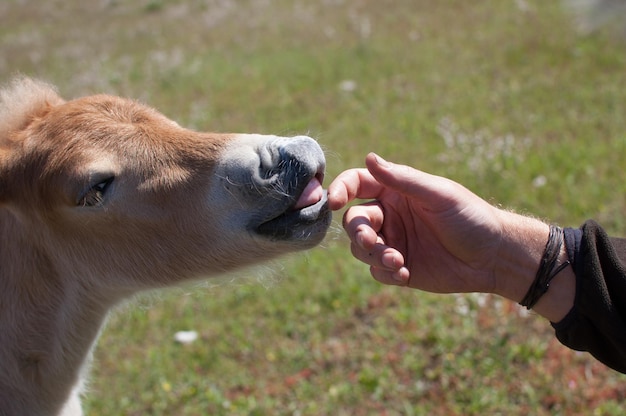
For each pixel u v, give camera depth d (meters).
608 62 2.42
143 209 0.84
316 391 1.24
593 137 1.91
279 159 0.80
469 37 2.95
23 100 0.91
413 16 3.39
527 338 1.26
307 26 3.54
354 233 0.76
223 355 1.34
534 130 2.01
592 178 1.68
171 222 0.84
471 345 1.26
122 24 4.30
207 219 0.83
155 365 1.33
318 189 0.80
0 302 0.89
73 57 3.64
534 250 0.79
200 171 0.83
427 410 1.18
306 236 0.81
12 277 0.89
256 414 1.21
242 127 2.36
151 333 1.43
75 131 0.85
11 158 0.86
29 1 5.32
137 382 1.31
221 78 2.92
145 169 0.84
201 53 3.37
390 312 1.36
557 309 0.79
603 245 0.77
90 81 3.11
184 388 1.28
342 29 3.38
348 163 1.93
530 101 2.22
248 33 3.60
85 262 0.88
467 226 0.79
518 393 1.18
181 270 0.87
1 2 5.44
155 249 0.86
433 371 1.23
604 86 2.26
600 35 2.59
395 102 2.38
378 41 3.07
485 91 2.36
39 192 0.85
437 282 0.82
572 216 1.55
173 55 3.38
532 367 1.21
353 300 1.40
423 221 0.82
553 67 2.48
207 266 0.86
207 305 1.47
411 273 0.83
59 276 0.89
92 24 4.42
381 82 2.59
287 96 2.60
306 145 0.81
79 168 0.83
